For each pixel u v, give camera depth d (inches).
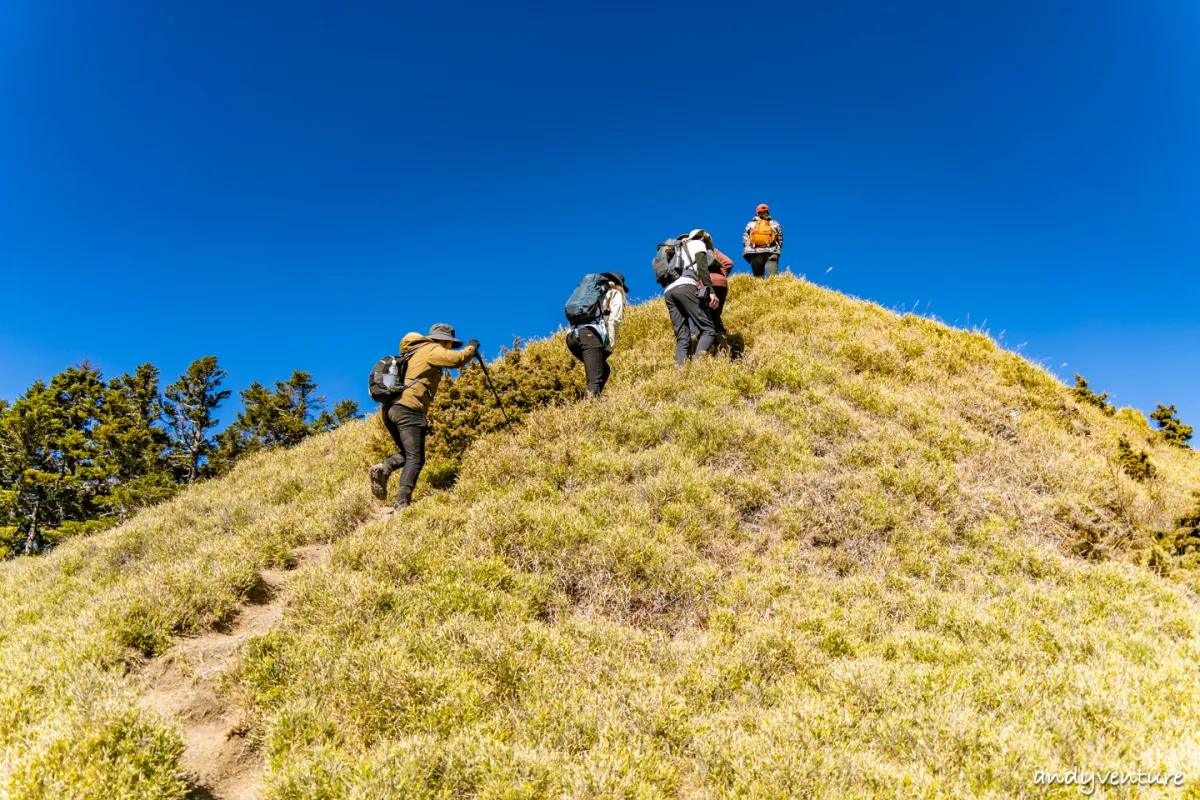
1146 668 142.9
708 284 307.4
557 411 300.5
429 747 116.3
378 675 137.9
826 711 128.2
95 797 105.7
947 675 139.7
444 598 171.9
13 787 106.6
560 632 161.2
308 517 266.4
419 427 259.4
